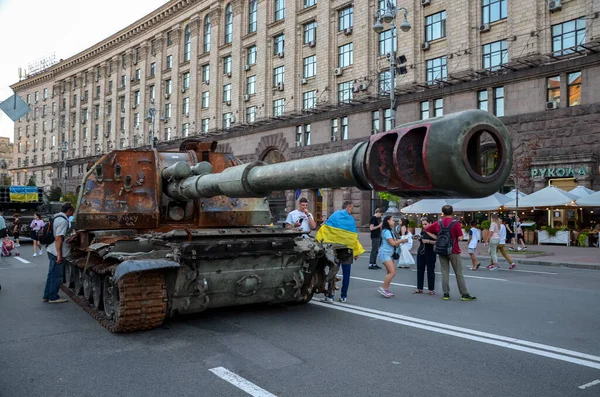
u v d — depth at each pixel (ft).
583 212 78.95
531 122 76.07
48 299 27.84
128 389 13.98
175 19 157.99
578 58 70.90
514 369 15.61
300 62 119.14
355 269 45.32
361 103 102.12
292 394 13.55
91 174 24.66
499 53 82.02
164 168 25.54
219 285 21.31
